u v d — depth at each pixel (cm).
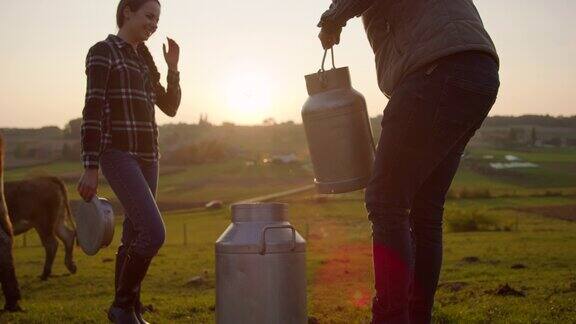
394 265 321
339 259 1792
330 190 377
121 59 450
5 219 783
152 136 462
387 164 327
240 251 360
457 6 334
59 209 1545
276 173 13325
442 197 368
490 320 613
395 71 337
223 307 366
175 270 1622
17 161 14662
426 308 364
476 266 1492
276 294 359
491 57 331
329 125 369
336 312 696
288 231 371
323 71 373
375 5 349
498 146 18388
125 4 460
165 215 6800
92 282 1413
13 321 721
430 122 321
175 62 517
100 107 436
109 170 438
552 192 8056
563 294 802
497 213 5391
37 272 1725
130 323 433
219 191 10288
